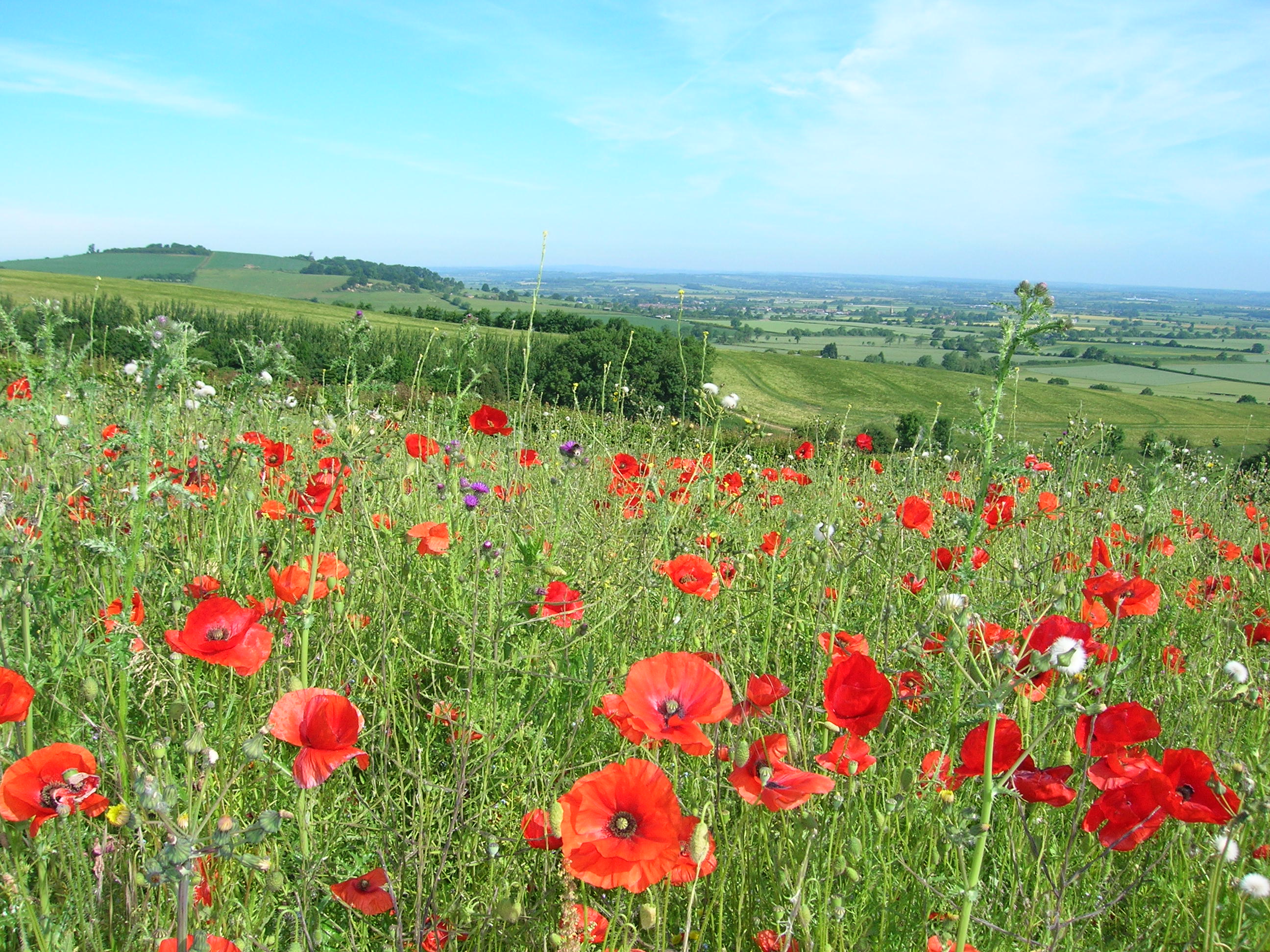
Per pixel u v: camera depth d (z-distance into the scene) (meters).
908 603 3.88
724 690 1.90
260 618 2.55
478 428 4.02
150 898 1.84
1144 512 4.11
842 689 2.03
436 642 3.35
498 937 2.00
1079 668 1.84
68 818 1.86
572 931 1.70
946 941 1.92
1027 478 4.64
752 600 3.71
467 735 2.24
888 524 3.80
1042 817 2.48
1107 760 1.96
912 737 2.69
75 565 2.96
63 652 2.45
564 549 4.08
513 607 3.11
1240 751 2.79
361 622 3.12
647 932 2.09
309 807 2.26
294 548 3.45
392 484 4.28
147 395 2.22
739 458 5.52
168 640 2.06
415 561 3.82
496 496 3.66
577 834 1.65
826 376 53.06
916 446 6.21
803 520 4.28
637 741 1.92
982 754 1.95
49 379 2.93
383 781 2.35
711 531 3.71
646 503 3.99
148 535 3.14
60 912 1.86
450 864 2.27
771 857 2.17
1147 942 2.17
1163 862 2.44
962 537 3.81
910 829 2.36
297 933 1.86
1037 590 3.70
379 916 2.24
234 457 3.30
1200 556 5.01
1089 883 2.37
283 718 1.85
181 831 1.56
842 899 1.91
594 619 3.33
